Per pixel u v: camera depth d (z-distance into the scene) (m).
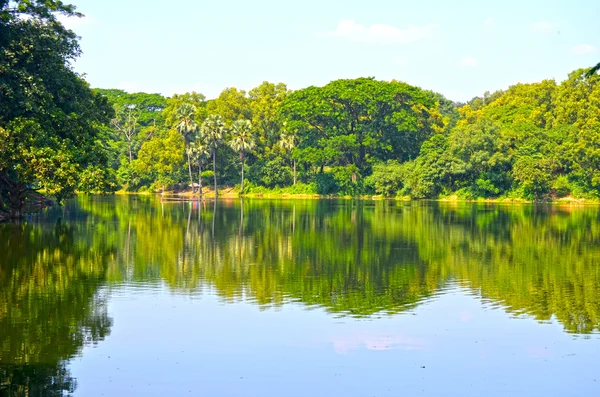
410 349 19.81
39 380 17.00
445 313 23.95
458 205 96.25
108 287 27.88
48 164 45.81
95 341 20.19
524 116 135.12
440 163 114.69
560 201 105.69
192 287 28.17
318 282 29.64
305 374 17.69
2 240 42.09
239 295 26.70
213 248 40.75
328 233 50.84
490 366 18.39
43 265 32.88
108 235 47.06
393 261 36.03
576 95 121.81
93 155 53.81
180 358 18.80
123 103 172.00
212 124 128.00
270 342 20.34
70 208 79.75
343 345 20.05
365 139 130.25
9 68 45.97
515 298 26.55
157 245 41.81
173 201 104.25
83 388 16.55
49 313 23.28
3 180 52.88
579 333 21.50
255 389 16.64
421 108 136.38
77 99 53.72
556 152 107.44
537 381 17.31
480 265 34.66
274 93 149.38
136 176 144.12
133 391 16.41
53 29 51.72
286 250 40.22
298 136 139.88
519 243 44.59
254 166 141.75
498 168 112.31
